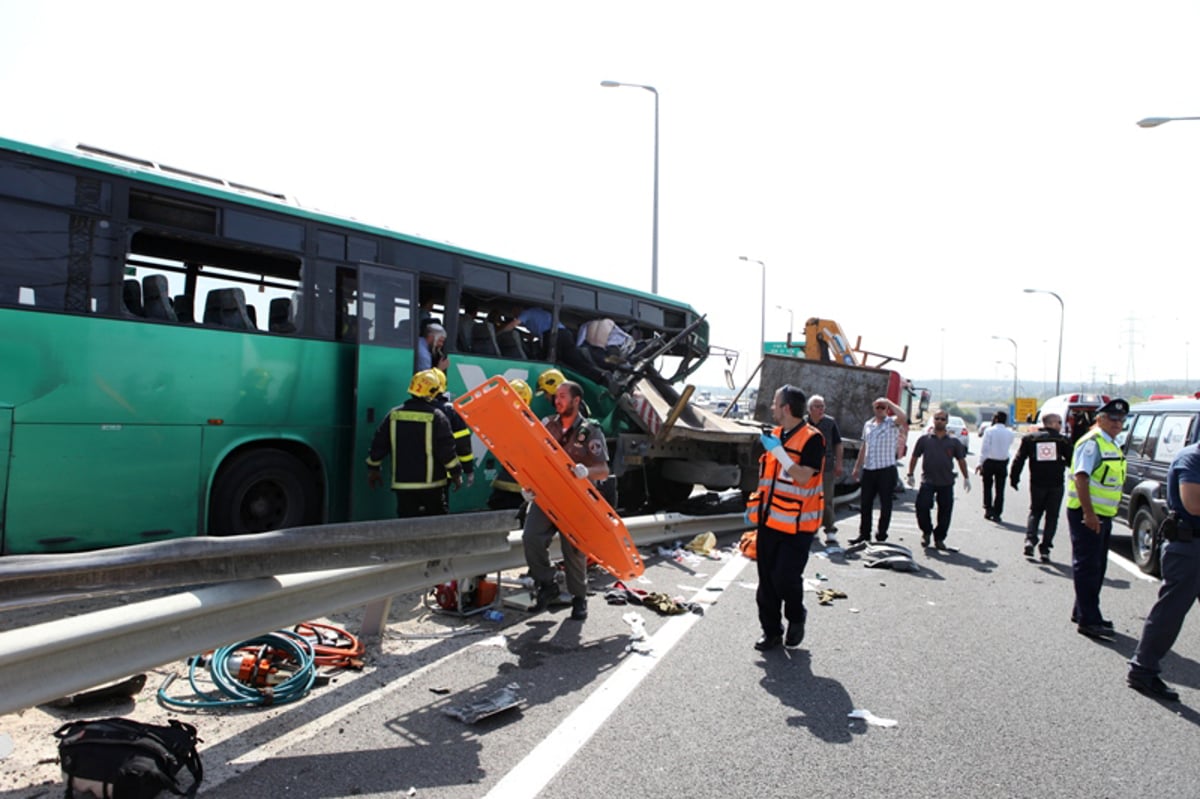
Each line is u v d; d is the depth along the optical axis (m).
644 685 5.02
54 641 3.15
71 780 3.13
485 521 5.79
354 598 4.98
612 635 6.08
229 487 6.95
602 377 10.95
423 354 8.56
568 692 4.85
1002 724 4.62
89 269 6.09
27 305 5.77
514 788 3.61
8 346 5.67
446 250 8.97
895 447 10.57
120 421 6.21
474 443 9.41
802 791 3.71
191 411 6.64
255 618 4.26
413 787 3.59
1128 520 10.38
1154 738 4.50
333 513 7.78
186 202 6.67
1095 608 6.61
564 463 5.89
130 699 4.44
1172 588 5.16
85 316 6.05
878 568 9.19
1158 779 3.98
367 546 4.91
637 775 3.79
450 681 4.98
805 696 4.94
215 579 3.98
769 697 4.90
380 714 4.41
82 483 6.01
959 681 5.34
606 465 6.67
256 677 4.69
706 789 3.68
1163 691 5.15
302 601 4.59
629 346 11.31
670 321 13.46
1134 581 9.17
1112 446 6.66
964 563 9.84
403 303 8.28
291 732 4.13
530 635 6.01
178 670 4.96
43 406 5.82
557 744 4.09
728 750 4.11
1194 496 5.09
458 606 6.38
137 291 6.54
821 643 6.10
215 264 7.08
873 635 6.38
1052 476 10.08
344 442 7.85
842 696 4.96
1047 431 10.20
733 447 13.23
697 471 12.27
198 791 3.47
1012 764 4.09
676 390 12.55
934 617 7.05
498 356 9.78
